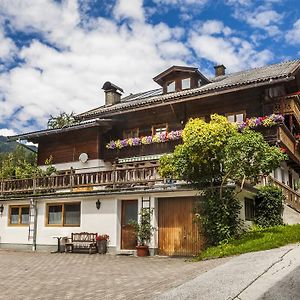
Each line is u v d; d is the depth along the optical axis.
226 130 15.05
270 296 6.96
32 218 21.00
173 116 25.92
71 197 19.61
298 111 25.61
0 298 8.55
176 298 7.25
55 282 10.50
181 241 17.08
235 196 15.53
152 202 17.72
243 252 12.84
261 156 13.92
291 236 14.02
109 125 26.67
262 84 21.70
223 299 6.89
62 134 28.05
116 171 19.31
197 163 15.05
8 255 18.09
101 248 18.38
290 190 22.39
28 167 26.59
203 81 28.48
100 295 8.47
